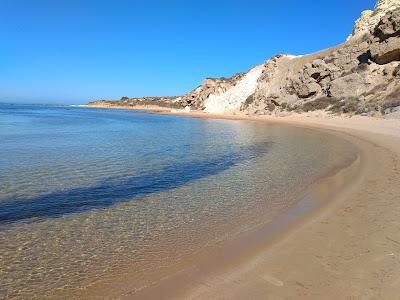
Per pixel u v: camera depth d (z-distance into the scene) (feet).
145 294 17.47
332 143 74.84
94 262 21.26
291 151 65.16
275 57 241.35
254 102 226.58
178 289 17.80
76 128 126.52
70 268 20.51
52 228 27.14
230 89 284.20
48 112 298.35
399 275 17.28
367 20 206.18
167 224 27.73
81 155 61.82
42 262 21.31
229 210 30.91
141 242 24.23
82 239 24.89
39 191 37.78
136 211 31.14
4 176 44.60
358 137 81.71
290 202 32.42
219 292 17.21
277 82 220.23
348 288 16.48
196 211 30.89
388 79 135.54
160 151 67.36
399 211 26.99
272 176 44.06
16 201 34.22
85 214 30.48
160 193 37.04
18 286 18.45
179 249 22.93
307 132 104.37
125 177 44.42
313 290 16.60
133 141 84.58
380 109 115.75
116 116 237.66
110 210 31.53
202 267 20.13
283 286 17.21
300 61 218.59
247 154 62.90
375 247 20.77
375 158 51.44
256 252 21.66
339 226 24.88
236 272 19.19
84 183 41.29
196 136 97.14
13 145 75.10
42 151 66.49
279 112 182.29
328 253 20.51
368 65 149.89
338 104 144.36
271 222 27.20
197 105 321.32
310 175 43.57
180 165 52.65
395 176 38.75
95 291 17.92
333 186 37.06
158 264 20.81
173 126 139.44
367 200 30.58
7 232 26.35
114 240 24.66
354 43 189.06
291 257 20.38
